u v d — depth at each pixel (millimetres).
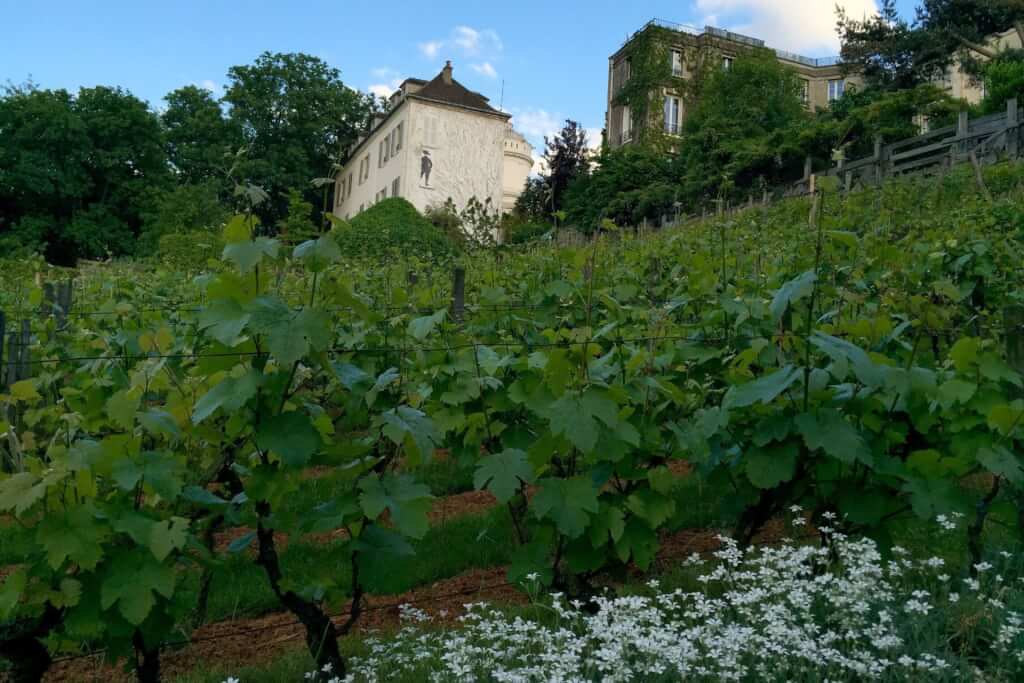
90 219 44562
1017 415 3551
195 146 50812
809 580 3531
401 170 40438
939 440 4062
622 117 45438
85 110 45938
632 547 3811
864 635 3074
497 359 4742
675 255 8953
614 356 4223
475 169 41125
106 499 3039
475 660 3051
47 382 5457
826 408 3545
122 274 10625
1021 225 8797
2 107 44031
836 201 13852
